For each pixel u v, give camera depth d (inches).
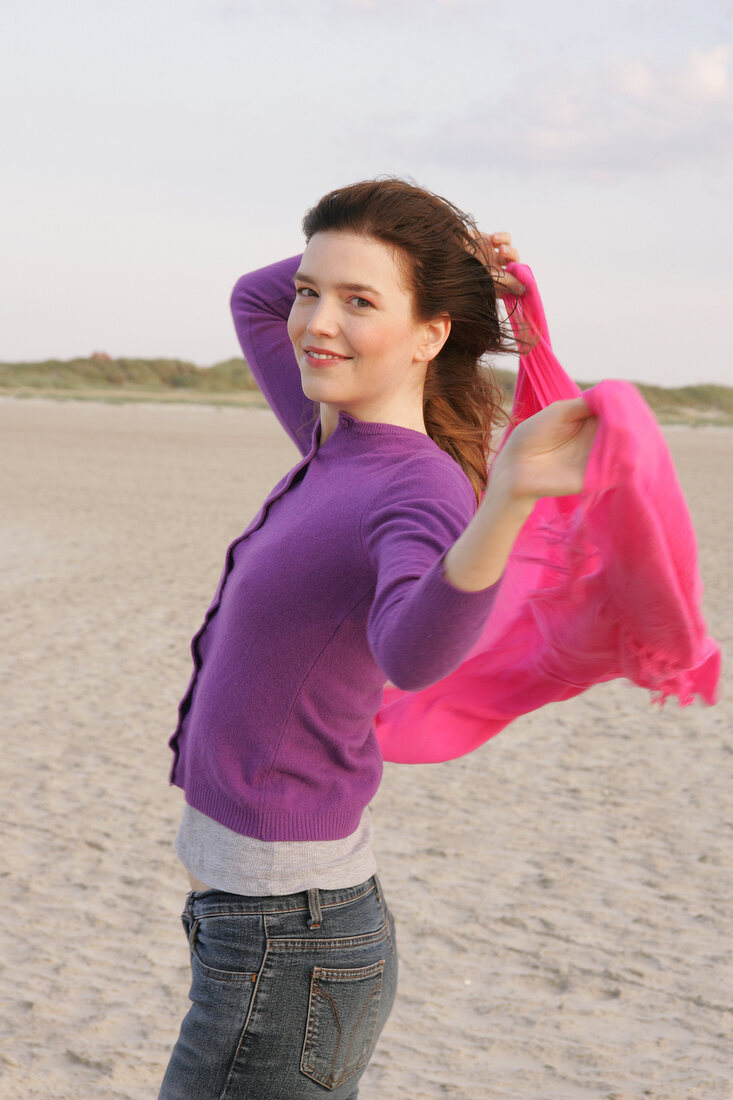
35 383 4874.5
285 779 62.0
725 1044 132.3
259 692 60.8
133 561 500.7
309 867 62.0
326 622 59.0
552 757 245.6
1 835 192.1
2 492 769.6
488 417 71.9
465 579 45.1
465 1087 124.1
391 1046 132.8
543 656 71.6
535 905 170.6
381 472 60.0
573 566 55.5
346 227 61.6
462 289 63.9
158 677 305.1
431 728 78.8
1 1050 128.3
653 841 196.9
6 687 289.9
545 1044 133.0
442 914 167.5
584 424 45.1
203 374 5812.0
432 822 205.3
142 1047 130.0
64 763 231.1
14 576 455.8
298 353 64.6
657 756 246.5
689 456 1514.5
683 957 154.0
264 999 61.6
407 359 63.4
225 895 62.4
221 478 946.1
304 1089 63.2
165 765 232.4
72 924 160.9
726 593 446.0
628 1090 122.6
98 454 1194.0
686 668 58.8
